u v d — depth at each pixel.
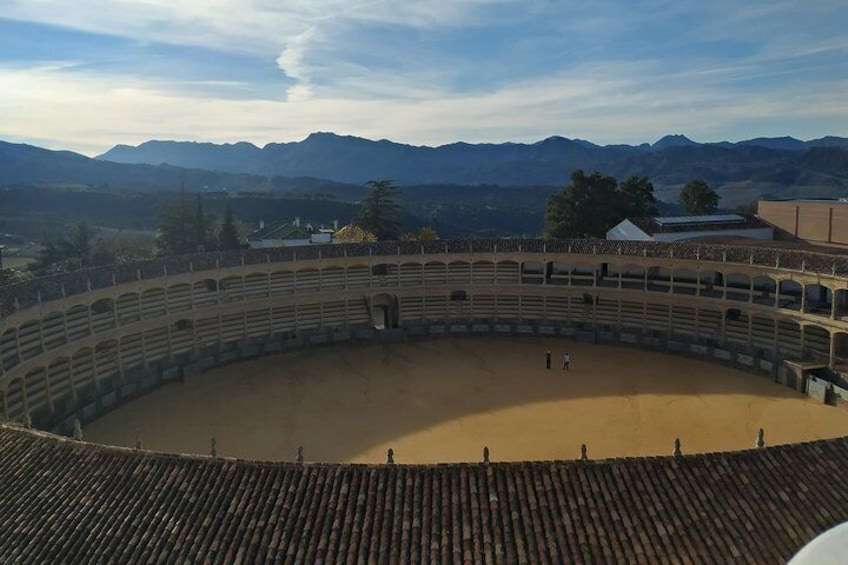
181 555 23.05
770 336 68.31
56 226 174.88
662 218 95.12
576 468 26.77
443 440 49.69
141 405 57.75
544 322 80.75
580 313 80.06
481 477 26.36
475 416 54.53
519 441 49.38
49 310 53.06
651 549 23.25
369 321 80.38
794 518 24.70
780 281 65.75
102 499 25.45
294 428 52.31
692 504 25.14
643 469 26.73
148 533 23.91
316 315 78.25
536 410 55.78
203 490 25.73
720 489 25.84
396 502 25.16
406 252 79.31
